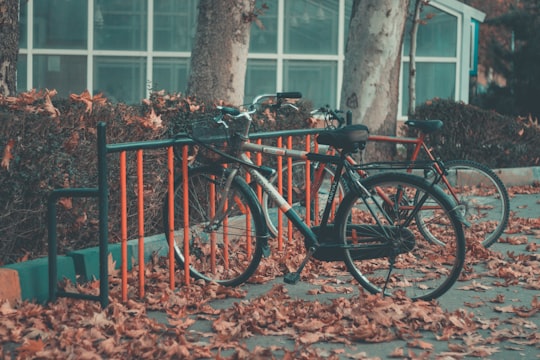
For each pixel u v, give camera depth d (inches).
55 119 227.6
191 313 209.2
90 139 243.3
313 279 247.3
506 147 514.3
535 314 211.2
